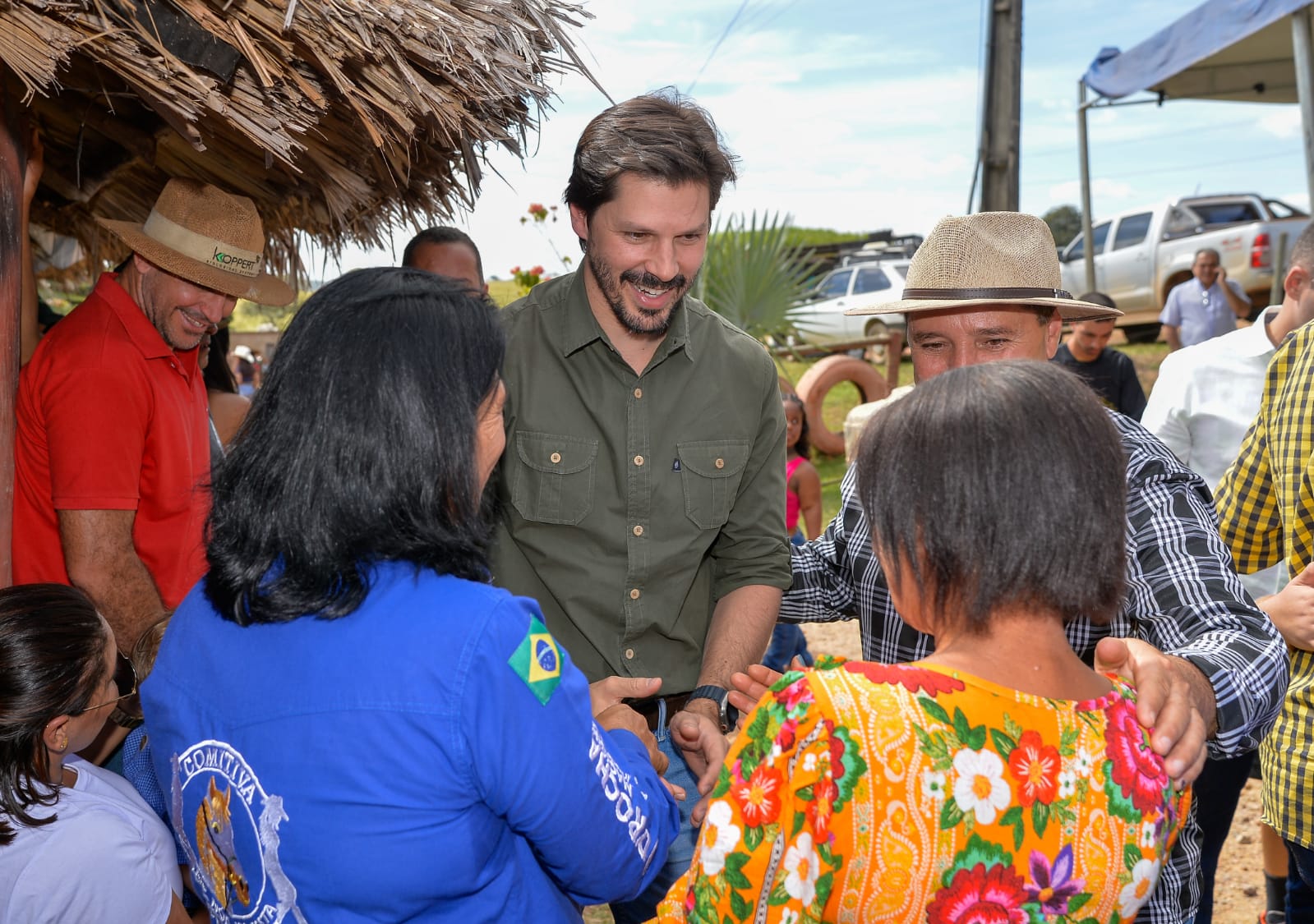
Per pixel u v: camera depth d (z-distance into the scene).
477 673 1.04
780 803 1.01
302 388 1.08
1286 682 1.34
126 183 2.88
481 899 1.11
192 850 1.14
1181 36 7.29
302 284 3.00
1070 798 0.99
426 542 1.07
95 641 1.72
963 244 1.71
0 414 1.92
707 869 1.05
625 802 1.19
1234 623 1.38
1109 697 1.08
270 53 1.80
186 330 2.39
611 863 1.18
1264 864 3.05
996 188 8.63
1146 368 11.43
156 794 1.91
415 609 1.06
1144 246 12.94
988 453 1.00
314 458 1.05
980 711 0.99
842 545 1.94
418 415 1.07
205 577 1.17
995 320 1.70
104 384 2.16
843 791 0.96
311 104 1.89
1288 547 2.14
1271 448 2.14
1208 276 9.50
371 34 1.83
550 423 2.03
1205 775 2.63
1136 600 1.50
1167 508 1.52
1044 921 0.98
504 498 2.05
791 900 0.99
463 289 1.16
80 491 2.14
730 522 2.13
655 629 2.07
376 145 2.03
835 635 6.09
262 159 2.41
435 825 1.04
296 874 1.05
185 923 1.76
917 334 1.79
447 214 2.43
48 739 1.65
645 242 1.86
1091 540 1.00
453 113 1.96
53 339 2.21
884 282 14.97
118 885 1.63
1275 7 6.24
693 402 2.04
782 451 2.17
